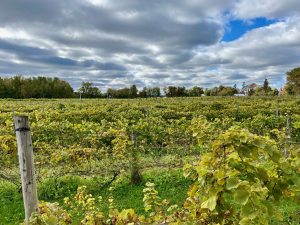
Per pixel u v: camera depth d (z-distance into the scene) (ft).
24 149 11.49
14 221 23.75
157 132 38.93
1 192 27.71
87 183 29.84
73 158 30.12
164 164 32.35
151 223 10.86
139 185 30.22
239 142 8.60
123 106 95.96
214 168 8.75
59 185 28.81
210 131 10.76
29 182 11.61
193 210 9.93
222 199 8.73
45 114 62.18
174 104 116.67
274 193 8.71
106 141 34.91
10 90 285.43
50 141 33.27
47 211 10.62
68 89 317.63
